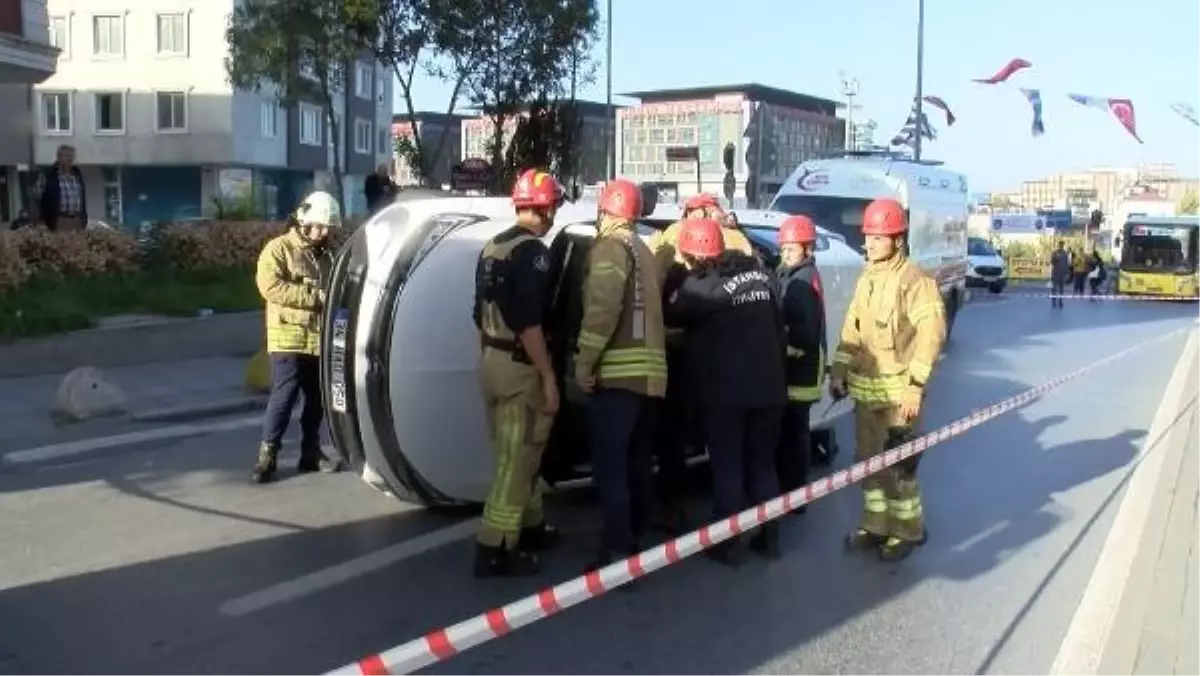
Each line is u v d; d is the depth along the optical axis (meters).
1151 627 5.10
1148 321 24.48
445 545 6.21
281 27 22.02
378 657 3.15
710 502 7.24
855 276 8.65
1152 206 65.94
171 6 45.44
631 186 5.54
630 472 5.81
